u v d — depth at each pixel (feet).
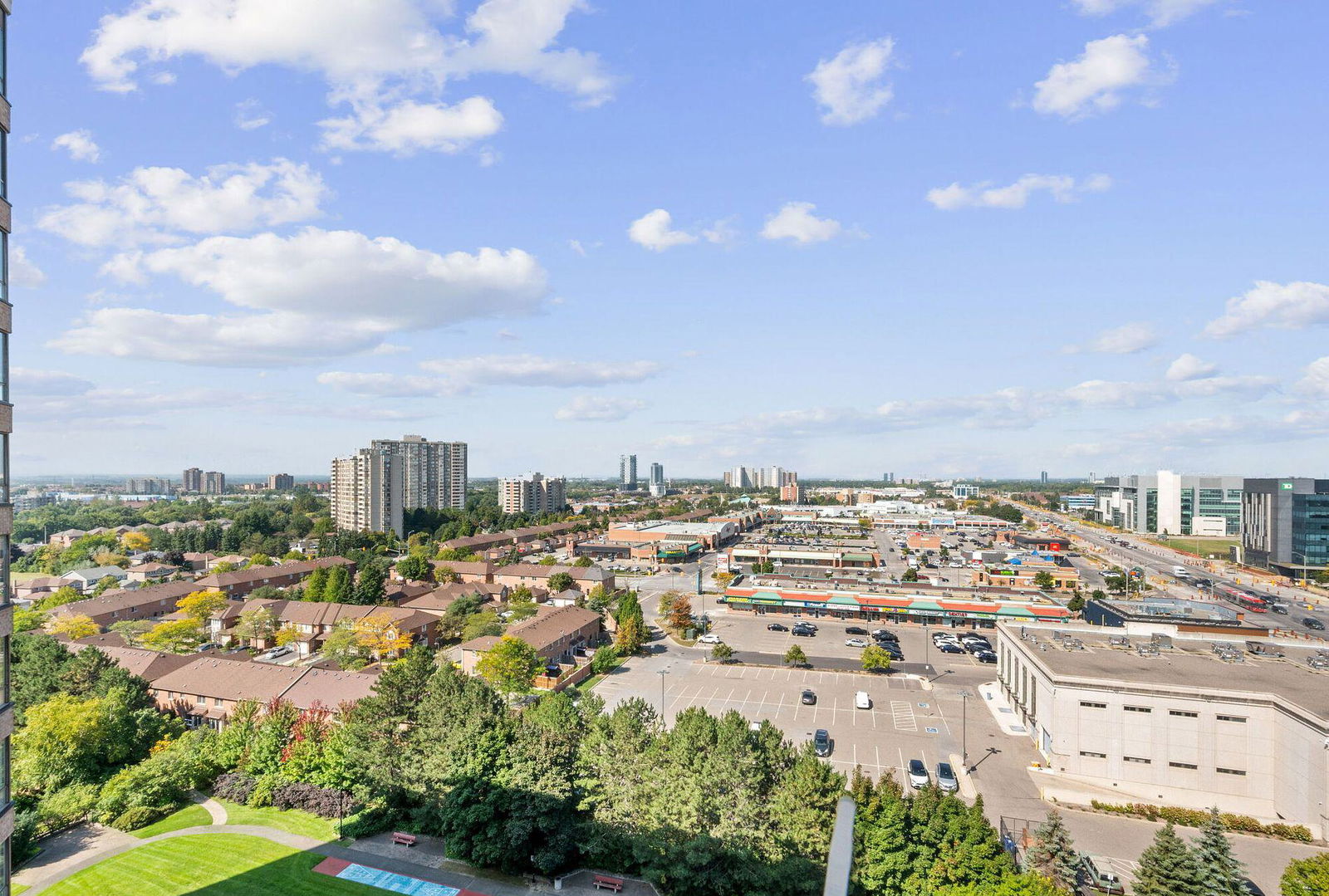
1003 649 324.19
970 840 149.18
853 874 151.33
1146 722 228.02
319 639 427.74
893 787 161.07
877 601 482.28
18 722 269.85
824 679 349.82
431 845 197.16
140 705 277.64
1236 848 192.24
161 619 472.03
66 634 418.92
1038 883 143.02
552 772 183.52
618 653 391.24
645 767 176.96
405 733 216.95
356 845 196.54
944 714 297.12
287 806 216.33
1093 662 259.19
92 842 196.95
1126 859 186.29
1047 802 219.61
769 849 157.58
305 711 256.93
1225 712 220.02
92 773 232.94
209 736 251.19
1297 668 252.01
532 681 324.60
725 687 337.52
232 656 371.15
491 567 641.40
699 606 538.06
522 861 183.83
